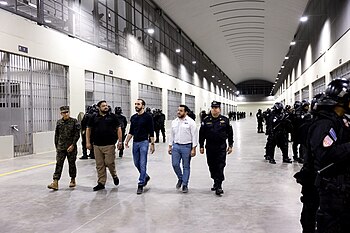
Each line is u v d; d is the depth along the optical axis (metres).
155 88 24.70
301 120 8.16
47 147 12.51
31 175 8.02
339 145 2.31
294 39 32.22
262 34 33.03
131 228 4.30
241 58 47.44
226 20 28.36
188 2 23.73
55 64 13.11
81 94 14.58
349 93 2.44
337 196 2.35
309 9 22.73
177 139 6.33
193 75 36.66
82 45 14.78
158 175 7.86
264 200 5.59
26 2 12.10
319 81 20.83
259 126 23.27
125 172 8.28
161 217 4.73
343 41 14.59
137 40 21.19
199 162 9.94
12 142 10.90
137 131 6.35
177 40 30.38
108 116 6.51
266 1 23.94
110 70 17.30
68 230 4.27
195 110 37.44
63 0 13.64
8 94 10.82
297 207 5.16
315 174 2.66
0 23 10.26
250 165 9.30
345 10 14.23
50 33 12.63
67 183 7.08
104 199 5.75
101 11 16.91
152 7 24.14
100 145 6.46
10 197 5.95
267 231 4.13
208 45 37.41
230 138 6.31
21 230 4.29
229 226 4.33
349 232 2.37
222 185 6.76
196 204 5.38
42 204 5.48
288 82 42.19
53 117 12.96
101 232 4.18
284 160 9.74
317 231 2.49
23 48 11.20
